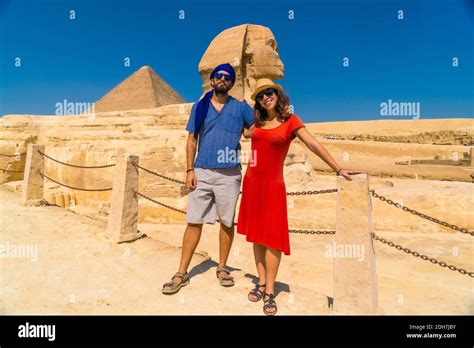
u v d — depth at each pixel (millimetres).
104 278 4316
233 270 4535
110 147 14062
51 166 16297
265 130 3234
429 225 9492
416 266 7109
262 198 3293
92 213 12836
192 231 3855
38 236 6168
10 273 4465
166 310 3439
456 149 30422
